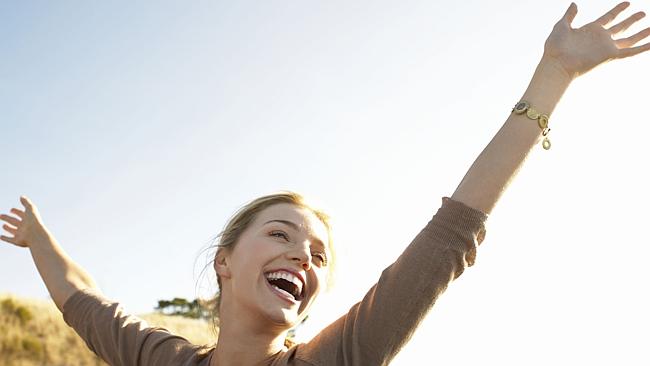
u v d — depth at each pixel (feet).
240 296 6.79
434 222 5.97
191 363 7.27
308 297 6.88
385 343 5.84
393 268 6.01
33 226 9.46
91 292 8.75
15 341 62.75
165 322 78.64
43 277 9.06
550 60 6.40
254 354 6.70
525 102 6.25
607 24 6.49
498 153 6.11
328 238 7.51
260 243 6.82
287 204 7.23
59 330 68.64
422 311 5.85
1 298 69.05
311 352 6.22
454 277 5.96
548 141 6.24
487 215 5.99
